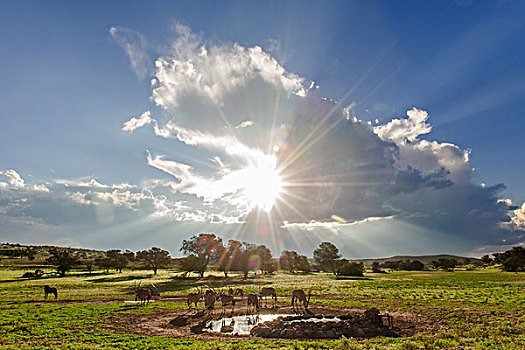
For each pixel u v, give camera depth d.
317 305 34.41
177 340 18.64
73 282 76.88
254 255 120.25
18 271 115.19
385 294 43.97
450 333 18.58
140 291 37.41
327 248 130.50
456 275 100.88
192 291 54.44
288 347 16.44
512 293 41.47
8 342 17.84
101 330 21.62
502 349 14.70
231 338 19.91
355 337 19.88
